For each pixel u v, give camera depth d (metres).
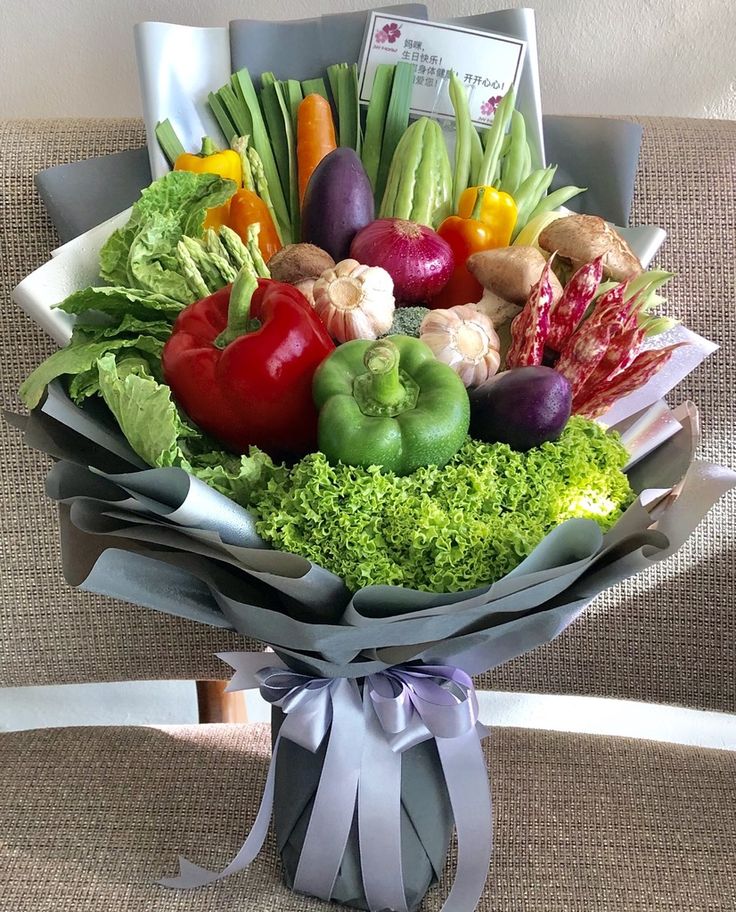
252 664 0.67
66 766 0.77
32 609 0.84
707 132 0.82
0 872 0.66
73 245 0.63
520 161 0.71
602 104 0.93
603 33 0.90
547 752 0.80
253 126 0.72
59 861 0.67
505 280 0.58
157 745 0.81
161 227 0.59
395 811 0.60
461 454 0.52
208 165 0.67
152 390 0.48
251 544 0.50
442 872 0.67
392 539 0.49
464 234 0.62
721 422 0.81
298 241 0.72
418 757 0.62
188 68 0.75
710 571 0.81
